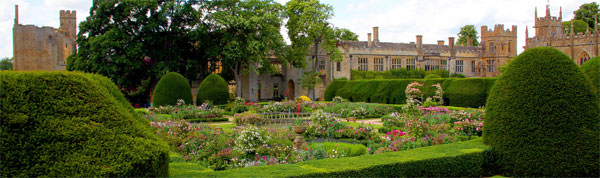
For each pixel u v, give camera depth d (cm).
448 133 1251
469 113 1599
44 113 485
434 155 739
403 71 5088
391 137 1118
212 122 2011
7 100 473
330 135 1363
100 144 491
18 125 465
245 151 973
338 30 3962
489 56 5866
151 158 506
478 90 2559
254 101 4131
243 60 3556
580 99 750
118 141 504
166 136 1084
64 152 473
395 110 2341
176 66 3331
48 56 5778
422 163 707
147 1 3059
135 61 3148
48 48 5772
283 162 857
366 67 5059
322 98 4531
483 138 854
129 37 3134
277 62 4666
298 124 1553
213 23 3406
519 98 787
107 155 486
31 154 462
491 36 5866
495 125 815
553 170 738
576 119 741
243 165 875
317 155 855
